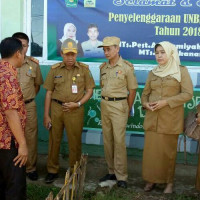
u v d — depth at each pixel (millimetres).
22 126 3006
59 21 5027
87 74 4250
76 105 4152
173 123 3803
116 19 4895
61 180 4410
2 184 3068
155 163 3898
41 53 5129
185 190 4152
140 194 3945
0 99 2777
